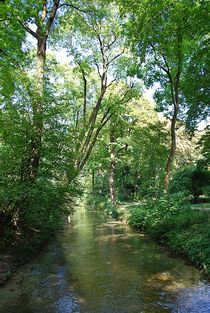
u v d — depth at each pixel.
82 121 16.47
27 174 11.15
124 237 16.48
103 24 20.38
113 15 19.95
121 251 12.95
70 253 12.80
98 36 20.31
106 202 36.09
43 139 11.41
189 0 11.05
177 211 15.95
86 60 20.97
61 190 11.96
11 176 11.02
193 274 9.27
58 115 11.63
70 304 7.25
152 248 13.29
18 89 11.52
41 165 11.62
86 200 43.66
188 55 17.11
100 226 21.75
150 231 16.31
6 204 10.94
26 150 10.99
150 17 12.76
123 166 38.31
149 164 26.23
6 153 10.87
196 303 7.12
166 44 15.46
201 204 20.52
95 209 38.88
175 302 7.22
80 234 18.27
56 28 18.72
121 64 21.30
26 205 11.31
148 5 12.30
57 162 11.92
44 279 9.17
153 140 25.22
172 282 8.66
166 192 18.53
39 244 13.29
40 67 13.12
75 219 27.91
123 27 14.80
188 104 21.44
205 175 23.39
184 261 10.77
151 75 19.72
